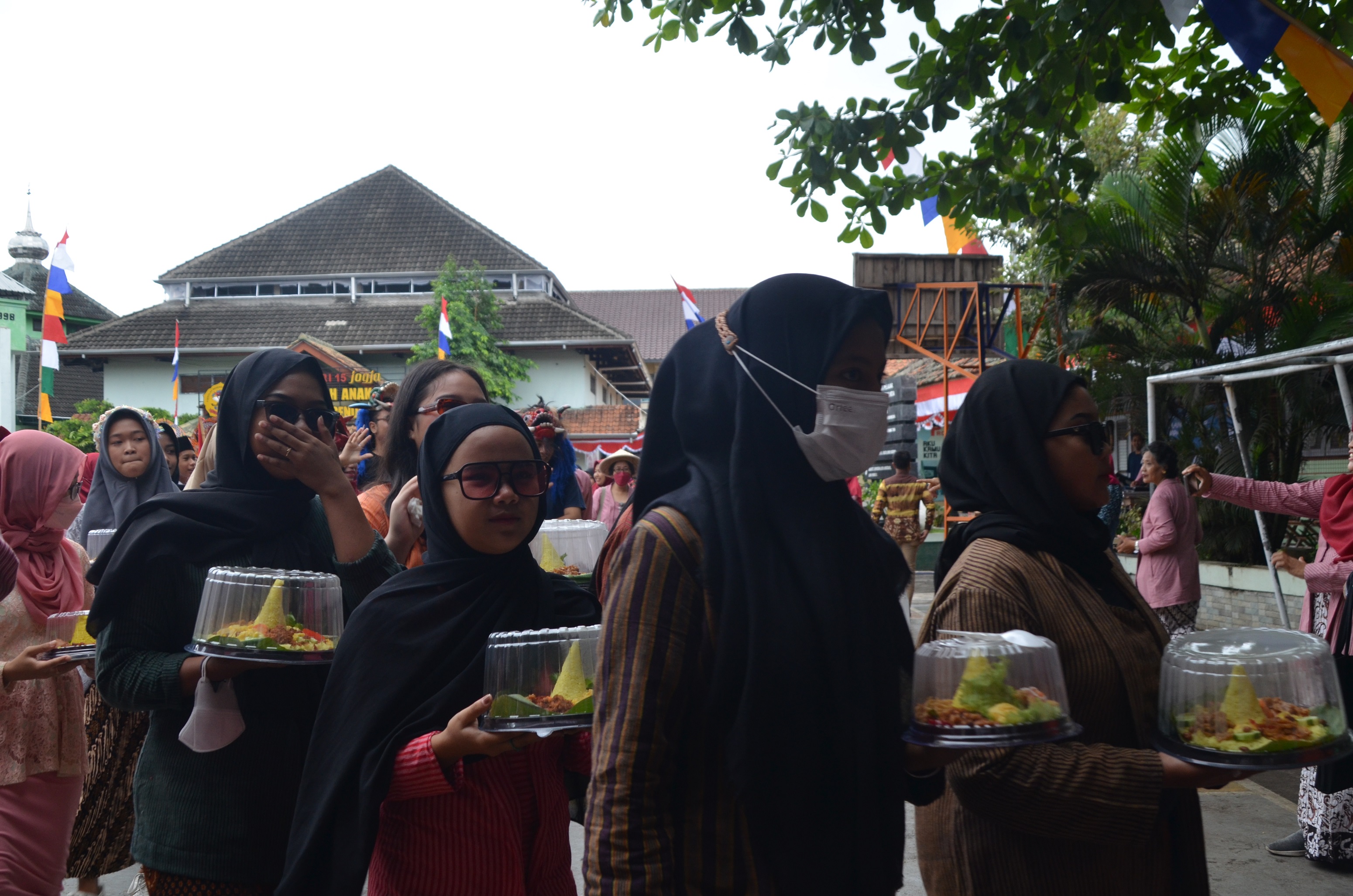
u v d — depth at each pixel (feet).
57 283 68.64
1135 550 24.40
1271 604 29.89
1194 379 22.81
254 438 9.12
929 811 7.50
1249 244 34.32
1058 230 20.03
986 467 7.61
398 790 7.02
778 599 5.21
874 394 5.77
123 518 17.52
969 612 6.88
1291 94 22.36
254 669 8.46
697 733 5.26
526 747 6.85
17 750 10.50
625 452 30.42
